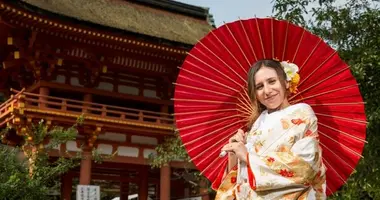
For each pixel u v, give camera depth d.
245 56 3.44
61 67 20.61
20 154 14.34
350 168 3.37
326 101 3.36
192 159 3.60
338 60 3.29
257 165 2.82
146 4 26.16
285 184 2.73
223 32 3.41
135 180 27.81
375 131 8.06
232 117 3.54
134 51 20.83
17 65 21.45
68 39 19.42
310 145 2.86
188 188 24.98
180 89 3.61
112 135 21.00
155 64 22.31
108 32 19.39
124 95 22.09
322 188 2.89
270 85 3.14
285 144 2.92
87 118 19.39
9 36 18.98
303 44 3.32
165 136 21.67
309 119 3.01
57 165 14.23
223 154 3.40
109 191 38.00
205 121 3.57
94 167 23.33
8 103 18.88
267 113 3.23
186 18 27.62
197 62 3.54
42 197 12.18
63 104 19.19
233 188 3.17
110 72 21.98
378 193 8.02
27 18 17.66
